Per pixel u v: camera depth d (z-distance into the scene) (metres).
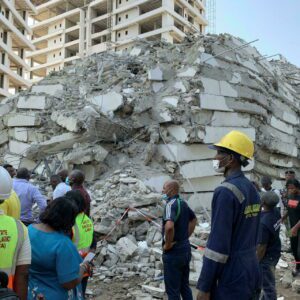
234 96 11.50
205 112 10.98
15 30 44.03
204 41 12.15
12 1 45.28
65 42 61.03
